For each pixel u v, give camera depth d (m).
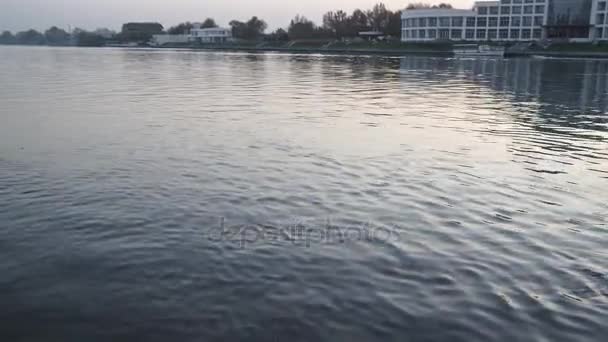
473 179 11.84
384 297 6.57
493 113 22.80
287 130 17.52
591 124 19.94
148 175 11.64
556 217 9.48
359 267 7.33
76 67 58.72
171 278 6.96
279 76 45.91
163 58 92.12
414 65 70.81
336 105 24.78
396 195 10.52
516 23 127.00
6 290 6.66
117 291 6.65
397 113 22.38
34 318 6.10
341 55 114.94
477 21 131.62
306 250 7.83
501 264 7.53
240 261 7.44
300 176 11.76
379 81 41.19
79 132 16.56
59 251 7.71
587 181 11.89
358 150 14.58
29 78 40.16
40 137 15.69
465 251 7.94
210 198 10.09
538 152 14.78
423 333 5.86
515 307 6.41
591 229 8.93
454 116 21.70
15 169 11.98
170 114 20.78
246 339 5.72
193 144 14.98
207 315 6.15
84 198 9.99
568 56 96.19
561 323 6.08
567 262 7.64
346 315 6.17
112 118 19.53
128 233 8.37
